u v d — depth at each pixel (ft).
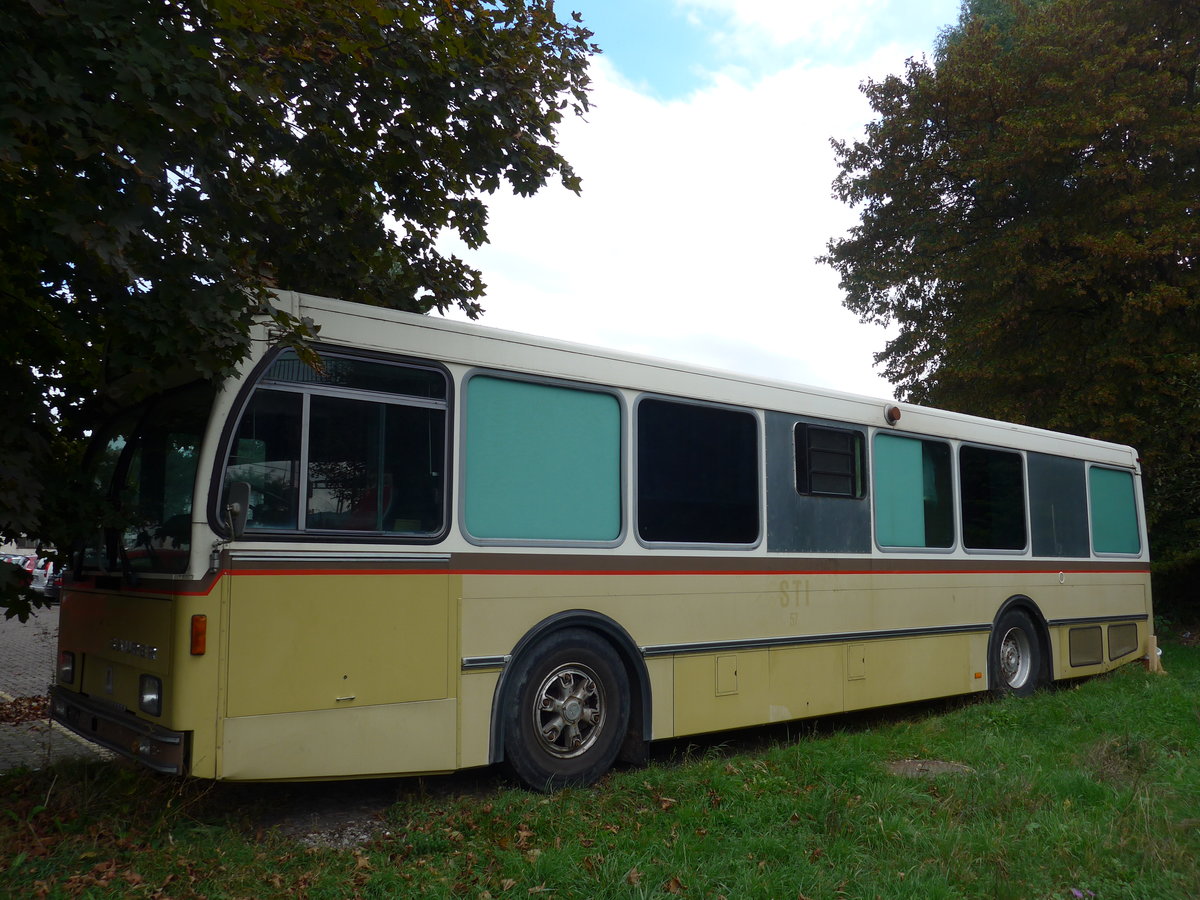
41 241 13.96
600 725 19.93
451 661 17.63
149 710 15.31
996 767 20.84
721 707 22.21
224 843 14.97
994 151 52.01
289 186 21.58
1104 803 18.58
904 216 58.80
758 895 13.51
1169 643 48.47
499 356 19.11
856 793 18.53
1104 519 36.55
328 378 16.74
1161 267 51.21
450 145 20.98
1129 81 51.19
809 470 25.02
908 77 58.29
